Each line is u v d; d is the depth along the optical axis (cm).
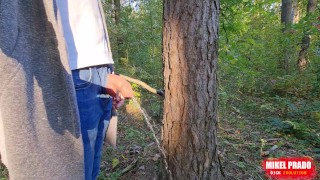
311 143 360
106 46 101
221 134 353
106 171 265
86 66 88
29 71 68
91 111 93
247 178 251
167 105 187
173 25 172
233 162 273
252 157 300
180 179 192
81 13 89
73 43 87
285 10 816
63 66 73
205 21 170
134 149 303
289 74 676
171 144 190
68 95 75
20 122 66
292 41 655
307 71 667
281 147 337
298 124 383
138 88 414
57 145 75
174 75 178
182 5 168
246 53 579
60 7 84
